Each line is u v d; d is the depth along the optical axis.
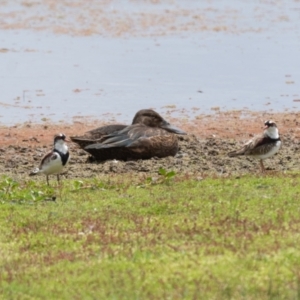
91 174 17.81
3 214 14.30
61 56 29.31
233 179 16.36
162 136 19.36
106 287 10.62
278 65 28.48
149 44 31.08
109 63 28.52
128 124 22.73
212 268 11.01
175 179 16.48
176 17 35.12
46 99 24.88
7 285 10.91
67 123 22.72
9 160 19.19
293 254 11.36
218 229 12.73
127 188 15.98
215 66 28.27
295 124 22.52
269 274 10.73
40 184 16.59
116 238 12.59
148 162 18.89
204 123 22.67
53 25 33.56
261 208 13.91
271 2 38.34
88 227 13.29
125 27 33.41
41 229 13.37
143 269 11.15
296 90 25.86
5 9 36.09
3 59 28.80
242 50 30.34
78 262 11.67
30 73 27.33
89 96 25.19
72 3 37.22
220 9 36.72
